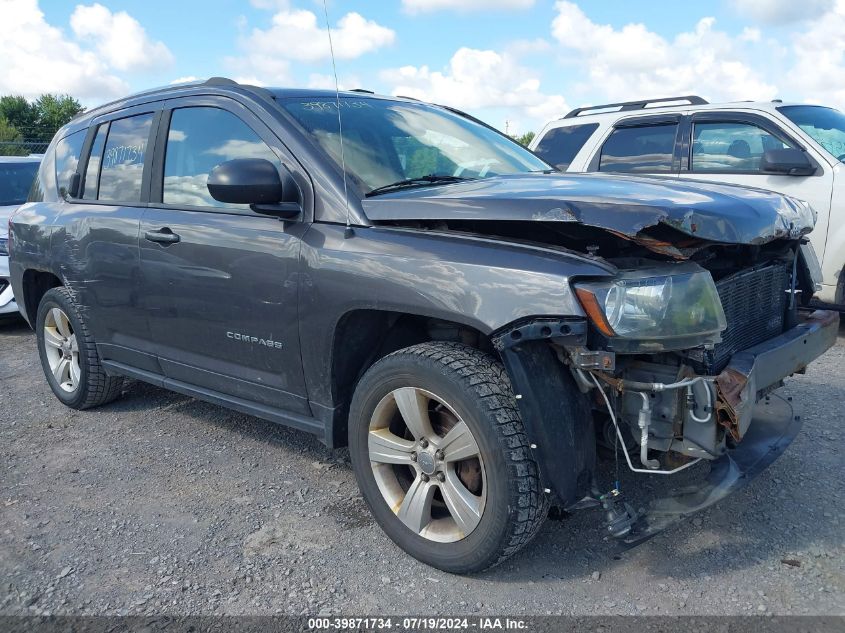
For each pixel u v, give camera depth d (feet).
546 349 8.38
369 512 11.14
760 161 20.63
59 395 16.39
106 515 11.24
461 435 8.82
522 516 8.47
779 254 10.55
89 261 14.01
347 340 10.06
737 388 8.21
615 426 8.48
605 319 7.74
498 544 8.64
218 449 13.75
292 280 10.24
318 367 10.28
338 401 10.43
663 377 8.37
